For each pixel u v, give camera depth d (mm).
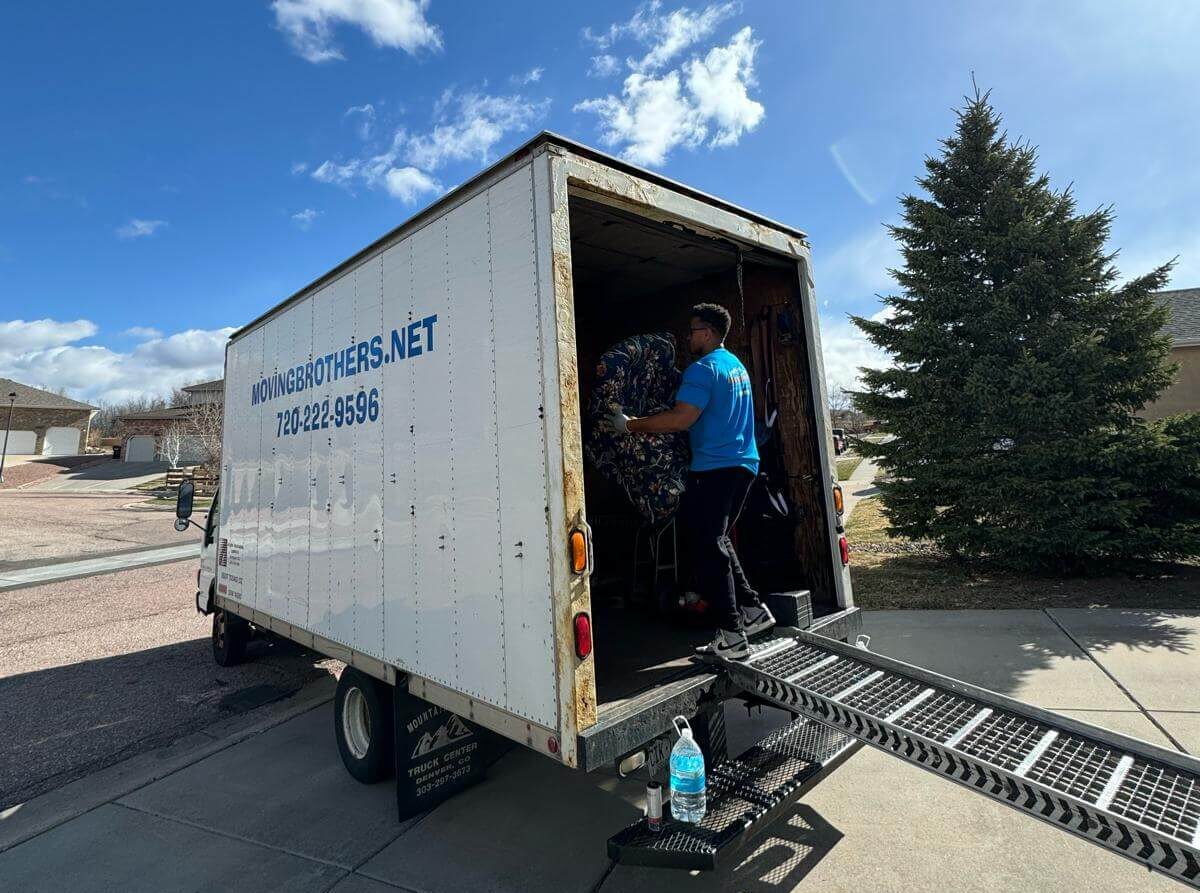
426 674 2924
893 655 5238
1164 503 7344
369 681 3580
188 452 41375
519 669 2396
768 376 3941
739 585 2988
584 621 2223
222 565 5582
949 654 5188
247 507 5059
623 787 3580
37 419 48219
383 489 3291
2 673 6203
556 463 2260
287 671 6180
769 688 2713
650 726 2404
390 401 3262
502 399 2529
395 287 3266
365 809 3447
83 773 4117
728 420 2945
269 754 4230
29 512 21719
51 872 3000
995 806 3211
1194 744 3502
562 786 3611
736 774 2670
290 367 4375
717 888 2650
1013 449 7598
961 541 7773
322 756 4184
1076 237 7512
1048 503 7230
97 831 3344
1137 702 4082
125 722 4953
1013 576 7801
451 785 3455
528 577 2367
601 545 5098
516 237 2498
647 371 3398
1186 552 6918
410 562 3059
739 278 3555
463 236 2801
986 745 2271
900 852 2852
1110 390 7355
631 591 4680
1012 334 7695
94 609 8953
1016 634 5598
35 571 11820
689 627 3871
